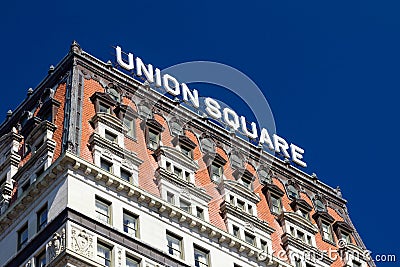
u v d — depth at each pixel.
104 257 91.44
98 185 95.75
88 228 91.81
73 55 110.25
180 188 102.12
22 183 100.00
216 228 100.88
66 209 91.94
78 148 97.88
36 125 104.19
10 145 104.81
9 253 95.88
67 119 101.62
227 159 111.38
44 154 99.06
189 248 98.06
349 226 116.12
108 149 99.50
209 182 106.38
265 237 105.88
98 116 102.19
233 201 106.81
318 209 116.69
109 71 111.06
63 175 95.00
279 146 121.50
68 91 106.19
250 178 111.81
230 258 100.75
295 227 110.31
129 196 97.00
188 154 107.81
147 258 93.94
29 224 95.81
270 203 111.12
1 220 98.19
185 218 99.25
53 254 90.00
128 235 94.00
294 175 118.62
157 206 98.00
